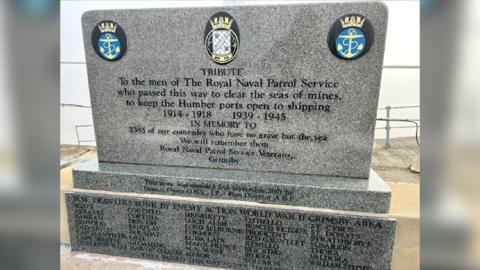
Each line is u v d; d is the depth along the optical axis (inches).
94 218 98.0
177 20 93.1
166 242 95.1
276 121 94.3
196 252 94.0
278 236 88.7
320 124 92.4
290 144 95.2
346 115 90.6
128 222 96.3
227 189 92.6
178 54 95.1
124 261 96.0
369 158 92.3
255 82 92.6
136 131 103.4
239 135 97.3
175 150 102.4
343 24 85.1
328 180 92.4
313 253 87.9
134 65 98.3
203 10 91.2
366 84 87.6
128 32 96.3
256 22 89.0
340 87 88.9
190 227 93.1
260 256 90.7
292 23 87.5
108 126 104.7
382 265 85.4
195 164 102.1
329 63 87.9
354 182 90.9
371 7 83.0
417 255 84.8
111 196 95.6
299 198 89.1
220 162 100.4
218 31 91.4
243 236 90.7
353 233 85.0
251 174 96.4
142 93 100.1
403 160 127.6
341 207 87.3
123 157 106.0
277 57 90.0
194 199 92.6
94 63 100.4
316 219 86.0
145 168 102.0
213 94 95.7
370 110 89.1
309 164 95.6
